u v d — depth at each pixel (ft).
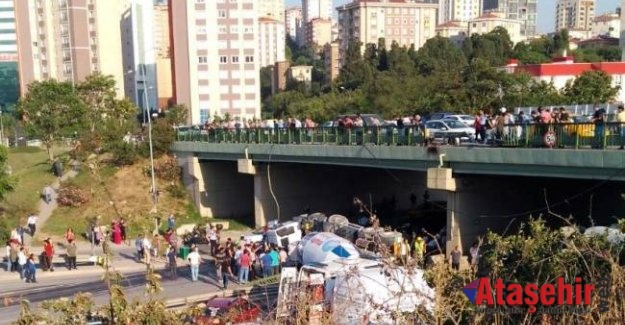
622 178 52.65
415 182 119.55
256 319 24.23
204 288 60.59
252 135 101.19
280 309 19.95
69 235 75.20
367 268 27.30
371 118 105.40
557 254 21.39
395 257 20.44
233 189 118.52
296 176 107.65
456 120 85.71
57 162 121.39
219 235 90.68
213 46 254.47
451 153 68.49
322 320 18.25
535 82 170.19
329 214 112.06
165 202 114.32
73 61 277.03
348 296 19.74
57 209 104.22
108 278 18.94
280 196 105.91
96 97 162.20
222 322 24.49
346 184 114.21
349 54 309.63
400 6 408.05
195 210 115.34
